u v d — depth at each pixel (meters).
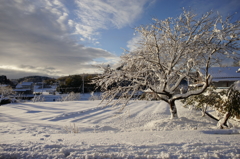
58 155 4.25
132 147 4.79
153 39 11.60
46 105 32.03
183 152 4.36
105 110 22.69
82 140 5.78
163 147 4.78
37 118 18.08
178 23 11.45
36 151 4.50
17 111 24.59
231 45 10.45
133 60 11.23
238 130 6.91
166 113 19.28
